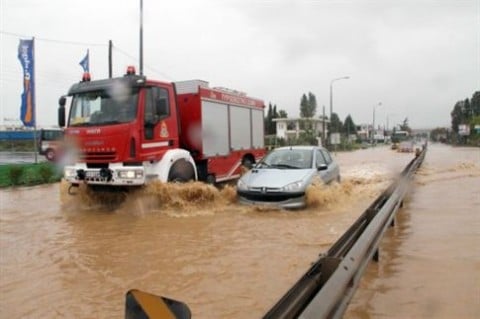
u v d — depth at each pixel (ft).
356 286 12.74
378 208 21.45
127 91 32.24
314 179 33.22
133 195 32.40
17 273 18.31
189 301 14.88
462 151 170.71
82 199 34.86
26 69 74.69
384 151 196.85
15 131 207.72
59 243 23.38
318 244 22.13
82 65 86.69
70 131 33.42
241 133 46.39
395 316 13.06
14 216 31.53
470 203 33.78
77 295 15.70
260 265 18.78
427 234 23.40
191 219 28.94
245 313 13.84
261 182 32.24
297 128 243.19
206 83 40.37
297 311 10.15
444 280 16.11
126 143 31.35
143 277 17.51
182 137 38.99
